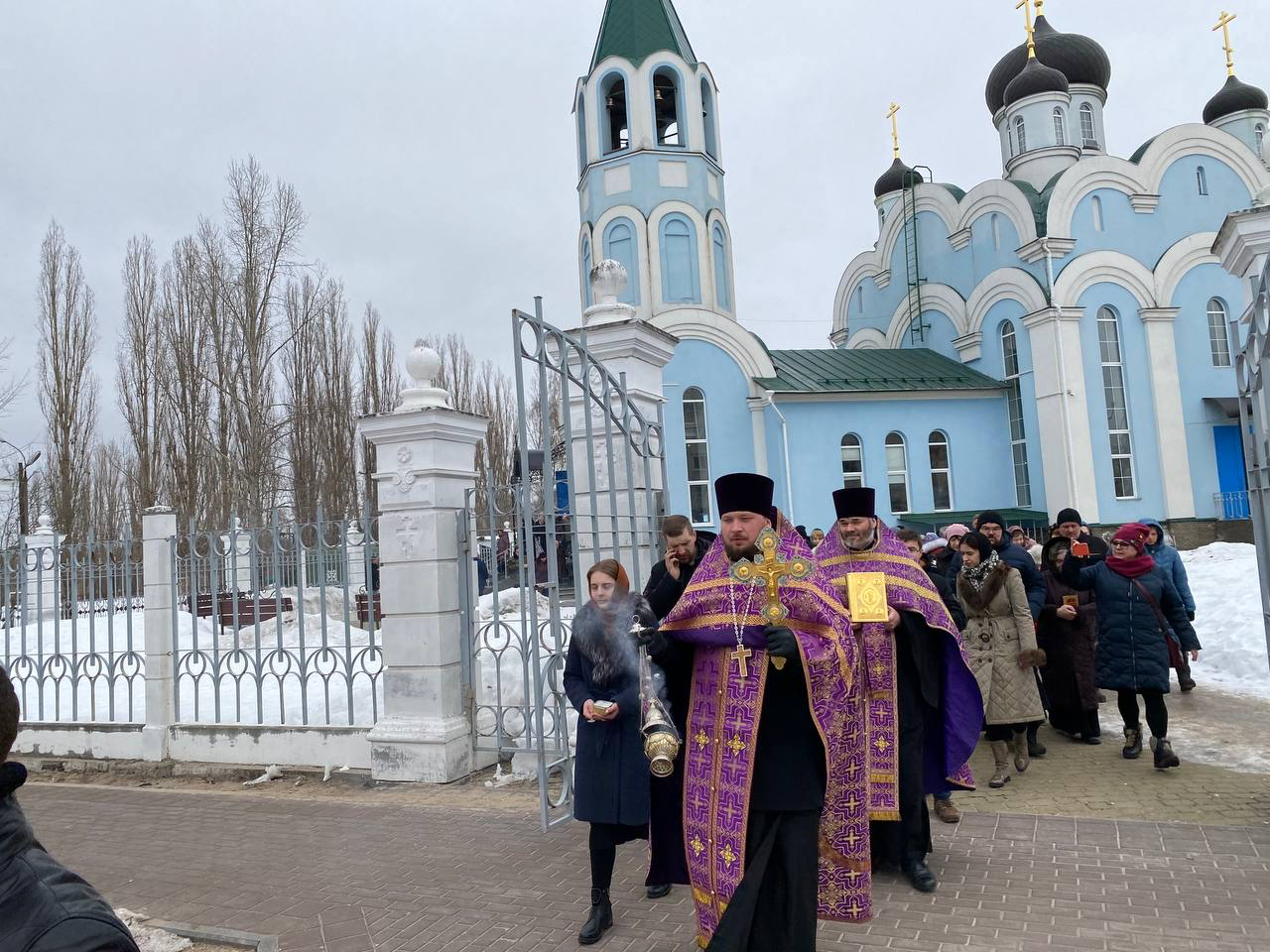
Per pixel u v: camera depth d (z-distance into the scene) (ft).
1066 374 75.61
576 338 24.95
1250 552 55.88
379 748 23.97
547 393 19.84
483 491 25.03
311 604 39.11
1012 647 21.98
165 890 17.19
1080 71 95.25
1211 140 81.15
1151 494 76.33
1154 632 21.97
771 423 74.54
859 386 76.74
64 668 28.66
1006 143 94.53
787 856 11.25
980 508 79.66
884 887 15.49
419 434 23.97
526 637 22.99
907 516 77.41
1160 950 12.66
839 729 11.52
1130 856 16.30
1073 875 15.56
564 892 16.02
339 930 14.87
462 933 14.49
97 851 19.75
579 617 15.05
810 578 11.70
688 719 12.37
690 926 14.37
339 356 90.84
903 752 15.90
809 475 74.90
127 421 84.17
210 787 24.98
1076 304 76.64
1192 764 22.80
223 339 78.54
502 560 31.81
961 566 24.66
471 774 24.20
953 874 15.89
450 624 24.21
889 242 98.17
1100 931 13.32
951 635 16.42
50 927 4.55
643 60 78.69
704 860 11.56
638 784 14.01
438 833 19.62
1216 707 28.96
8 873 4.70
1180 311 78.84
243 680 31.71
